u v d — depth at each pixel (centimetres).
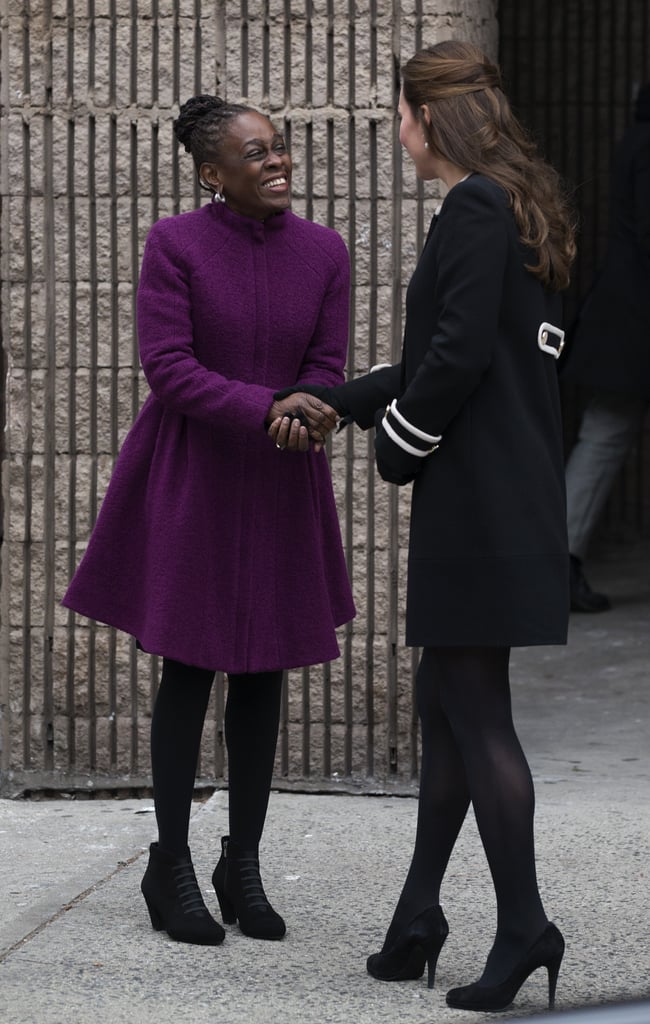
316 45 1488
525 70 2845
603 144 2845
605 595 2516
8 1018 1012
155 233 1140
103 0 1498
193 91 1504
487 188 1003
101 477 1535
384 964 1077
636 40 2812
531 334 1025
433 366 992
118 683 1554
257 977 1085
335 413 1093
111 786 1554
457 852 1338
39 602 1550
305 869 1303
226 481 1138
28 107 1512
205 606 1133
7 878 1297
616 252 2353
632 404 2377
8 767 1569
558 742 1739
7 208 1522
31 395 1535
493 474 1011
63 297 1522
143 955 1123
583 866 1300
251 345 1141
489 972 1017
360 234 1498
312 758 1541
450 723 1043
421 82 1045
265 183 1129
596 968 1089
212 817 1440
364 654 1528
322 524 1195
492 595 1007
